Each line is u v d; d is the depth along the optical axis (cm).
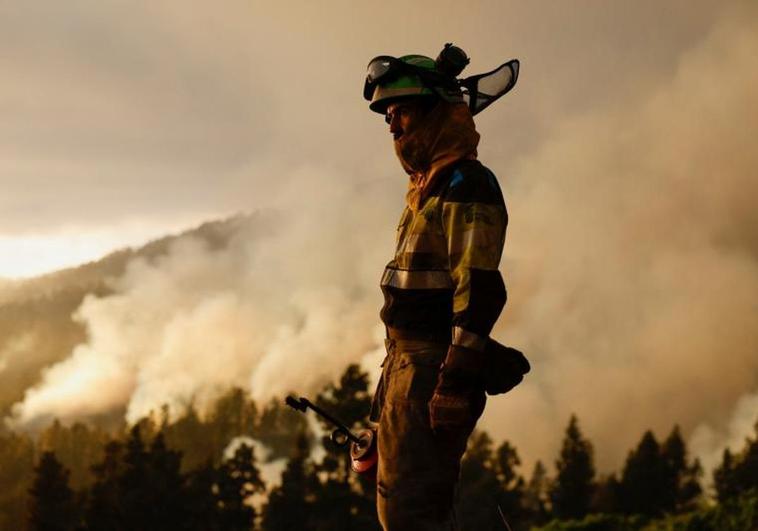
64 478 7800
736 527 2667
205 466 7225
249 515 6925
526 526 7388
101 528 6981
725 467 7788
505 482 8244
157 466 7144
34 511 7706
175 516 6912
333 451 5991
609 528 3619
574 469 9550
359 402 6003
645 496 9550
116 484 7212
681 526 2891
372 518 5953
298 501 6038
